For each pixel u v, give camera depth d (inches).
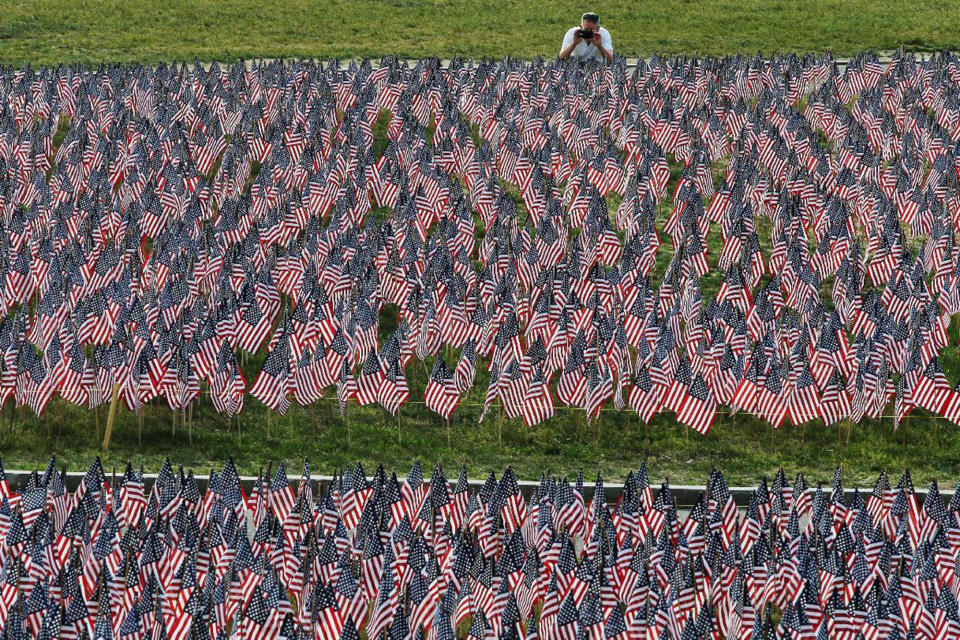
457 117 6161.4
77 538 3479.3
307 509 3540.8
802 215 5428.2
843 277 4867.1
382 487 3622.0
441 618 3043.8
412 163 5679.1
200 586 3270.2
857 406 4252.0
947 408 4237.2
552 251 5083.7
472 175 5703.7
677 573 3257.9
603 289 4803.2
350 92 6456.7
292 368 4330.7
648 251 5172.2
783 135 6269.7
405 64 6889.8
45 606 3117.6
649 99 6486.2
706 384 4207.7
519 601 3329.2
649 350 4389.8
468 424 4416.8
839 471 3629.4
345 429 4377.5
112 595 3280.0
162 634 3031.5
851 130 5979.3
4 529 3476.9
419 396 4557.1
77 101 6496.1
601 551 3289.9
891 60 7741.1
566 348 4466.0
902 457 4286.4
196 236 5137.8
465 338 4584.2
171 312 4569.4
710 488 3612.2
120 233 5236.2
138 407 4239.7
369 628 3189.0
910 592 3289.9
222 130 6053.2
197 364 4288.9
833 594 3152.1
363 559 3403.1
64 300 4633.4
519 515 3595.0
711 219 5472.4
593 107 6304.1
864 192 5541.3
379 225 5772.6
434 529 3506.4
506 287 4579.2
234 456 4234.7
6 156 5925.2
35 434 4325.8
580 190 5452.8
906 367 4271.7
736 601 3186.5
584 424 4404.5
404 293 4835.1
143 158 5757.9
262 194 5457.7
